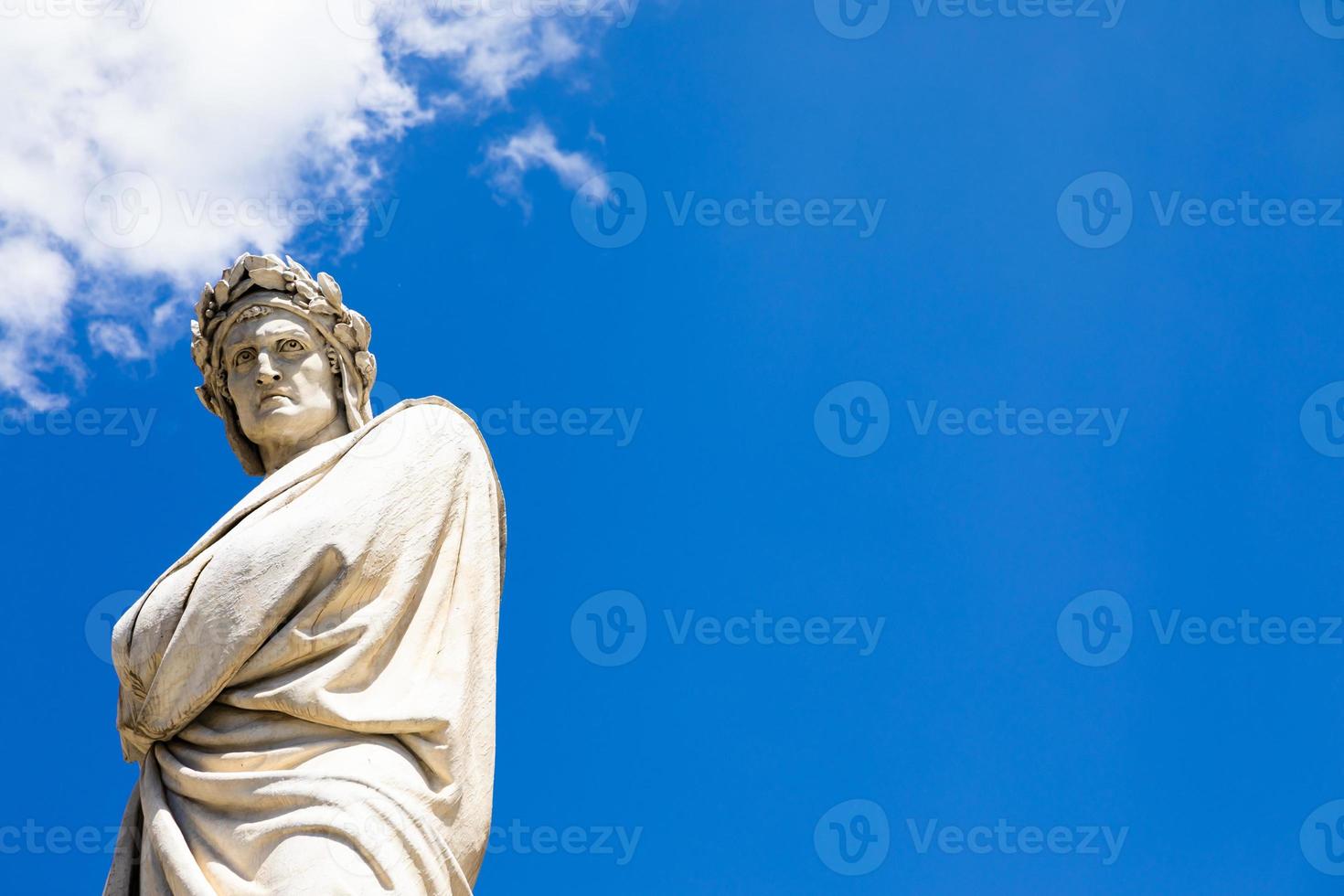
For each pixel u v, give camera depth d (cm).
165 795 957
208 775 941
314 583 990
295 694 957
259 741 953
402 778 949
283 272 1131
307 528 998
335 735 958
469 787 980
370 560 998
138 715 976
